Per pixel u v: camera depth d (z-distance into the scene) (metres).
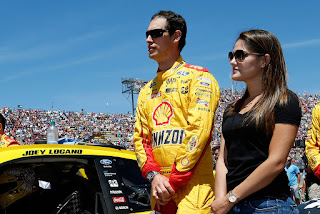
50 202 3.64
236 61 2.11
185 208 2.45
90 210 3.57
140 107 2.83
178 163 2.43
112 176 3.43
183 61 2.79
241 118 2.04
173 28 2.74
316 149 3.23
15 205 3.49
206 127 2.49
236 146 2.03
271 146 1.92
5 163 3.12
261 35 2.07
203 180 2.54
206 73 2.67
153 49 2.75
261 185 1.88
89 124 43.16
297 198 9.31
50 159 3.39
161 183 2.44
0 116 4.34
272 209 1.89
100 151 3.59
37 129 37.72
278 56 2.05
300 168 14.46
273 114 1.93
